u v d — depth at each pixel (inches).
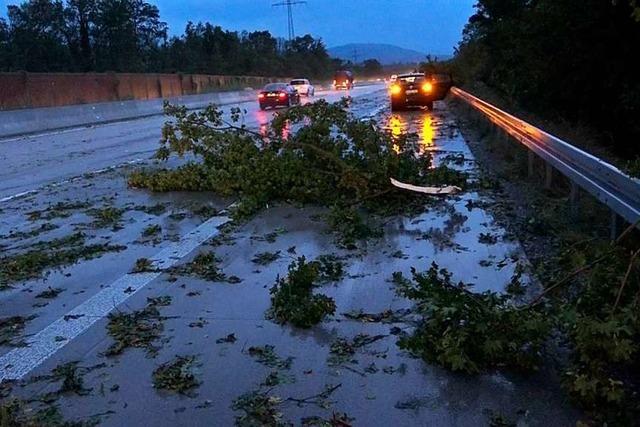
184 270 277.6
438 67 1984.5
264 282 260.8
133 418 164.2
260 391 175.0
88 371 189.9
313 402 168.9
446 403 166.9
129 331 216.1
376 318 220.7
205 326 218.8
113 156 700.7
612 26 679.7
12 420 161.8
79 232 350.6
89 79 1478.8
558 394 170.6
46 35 2220.7
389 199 394.3
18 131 1037.2
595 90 759.7
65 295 253.8
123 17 2475.4
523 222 335.0
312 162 416.5
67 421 163.5
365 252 296.5
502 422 157.6
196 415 164.7
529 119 721.6
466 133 807.7
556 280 232.2
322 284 254.5
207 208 400.2
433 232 326.3
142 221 374.3
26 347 207.5
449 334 186.9
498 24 1075.3
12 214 408.8
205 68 3011.8
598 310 181.6
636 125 706.2
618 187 257.0
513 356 183.8
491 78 1354.6
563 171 344.8
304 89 2075.5
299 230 340.2
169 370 188.1
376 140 410.9
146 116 1413.6
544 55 769.6
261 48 3887.8
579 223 318.0
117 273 278.1
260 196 402.3
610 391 159.3
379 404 167.3
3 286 265.7
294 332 212.5
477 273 260.7
